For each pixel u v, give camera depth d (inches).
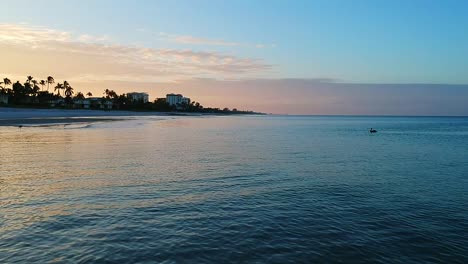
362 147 1437.0
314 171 820.0
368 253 356.2
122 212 475.8
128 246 364.5
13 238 382.6
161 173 765.9
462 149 1378.0
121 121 3841.0
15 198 537.6
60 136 1674.5
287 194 589.0
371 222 448.1
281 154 1149.7
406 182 701.3
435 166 919.7
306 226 430.3
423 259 345.1
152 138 1717.5
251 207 508.1
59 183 645.9
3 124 2571.4
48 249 355.9
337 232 411.2
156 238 386.6
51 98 6791.3
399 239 392.8
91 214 465.1
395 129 3331.7
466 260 343.9
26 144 1302.9
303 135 2228.1
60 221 436.1
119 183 655.1
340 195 586.6
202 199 548.4
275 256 346.0
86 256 340.8
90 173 751.7
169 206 507.2
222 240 383.2
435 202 548.4
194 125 3496.6
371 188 642.8
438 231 418.6
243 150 1256.8
